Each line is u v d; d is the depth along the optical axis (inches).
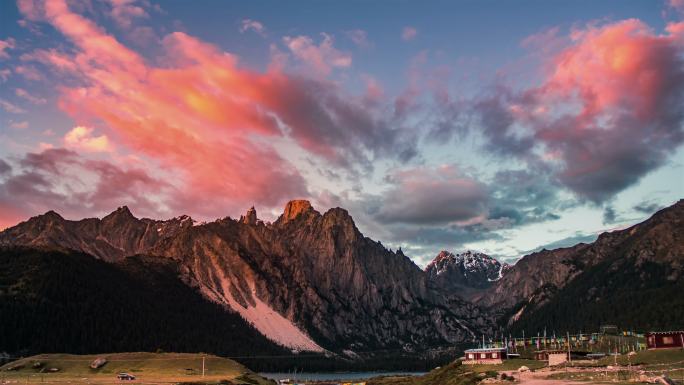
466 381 7352.4
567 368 7283.5
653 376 5521.7
